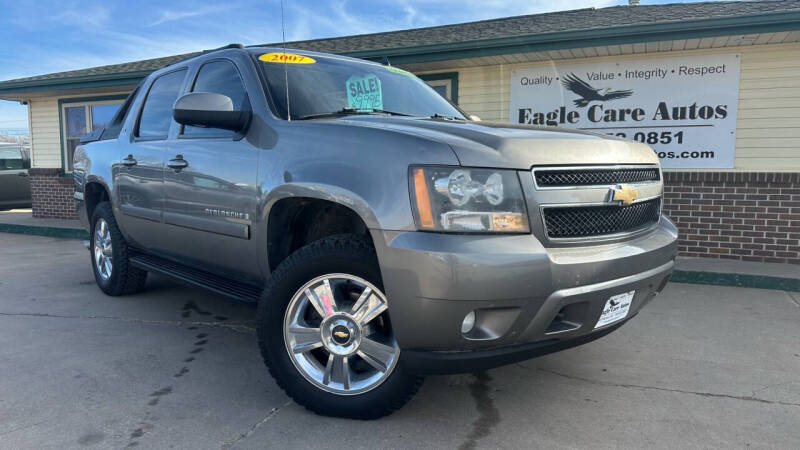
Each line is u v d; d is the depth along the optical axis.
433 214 2.30
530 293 2.30
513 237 2.33
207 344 3.82
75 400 2.91
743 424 2.74
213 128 3.46
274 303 2.78
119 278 4.86
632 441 2.56
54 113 11.22
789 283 5.57
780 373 3.41
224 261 3.44
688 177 6.84
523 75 7.57
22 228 9.91
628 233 2.75
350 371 2.68
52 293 5.21
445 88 8.05
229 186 3.20
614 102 7.21
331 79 3.53
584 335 2.61
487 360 2.39
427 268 2.25
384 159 2.47
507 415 2.81
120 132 4.69
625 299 2.70
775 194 6.52
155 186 3.92
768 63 6.57
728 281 5.78
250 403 2.91
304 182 2.72
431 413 2.82
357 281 2.59
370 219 2.42
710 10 7.62
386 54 7.38
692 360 3.62
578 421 2.75
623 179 2.77
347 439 2.54
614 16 8.38
